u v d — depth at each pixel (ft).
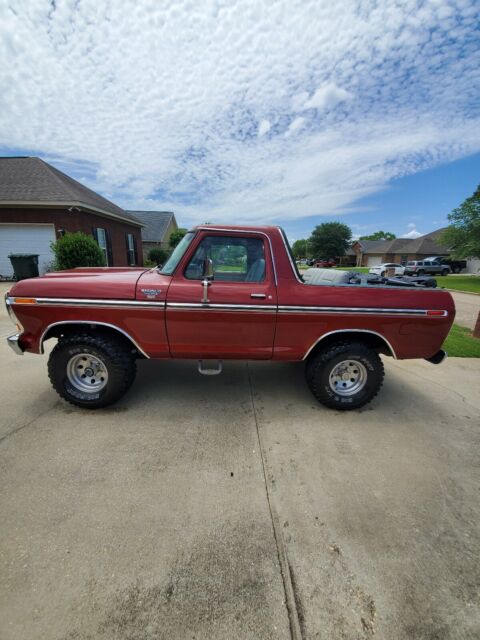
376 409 11.04
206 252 9.82
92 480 7.23
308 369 10.57
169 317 9.51
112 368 9.84
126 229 57.82
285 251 9.84
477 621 4.65
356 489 7.22
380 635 4.45
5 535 5.78
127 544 5.68
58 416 9.93
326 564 5.43
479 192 71.67
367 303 9.86
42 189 42.19
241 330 9.77
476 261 102.12
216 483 7.25
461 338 21.49
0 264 42.75
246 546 5.72
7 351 15.72
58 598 4.77
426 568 5.42
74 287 9.39
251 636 4.38
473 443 9.17
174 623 4.50
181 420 9.88
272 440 8.99
